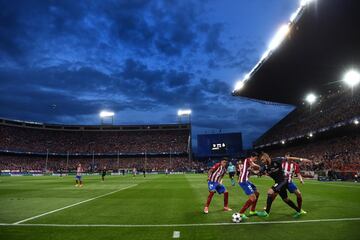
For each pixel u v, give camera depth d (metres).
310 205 11.88
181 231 7.64
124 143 93.25
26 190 21.72
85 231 7.77
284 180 9.34
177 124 97.94
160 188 22.88
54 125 93.88
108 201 14.35
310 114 61.41
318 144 54.97
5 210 11.48
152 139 94.88
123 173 64.94
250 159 9.66
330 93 58.88
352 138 46.41
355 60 34.44
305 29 28.66
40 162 83.25
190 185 26.27
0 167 73.25
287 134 62.69
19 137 85.56
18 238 7.09
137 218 9.54
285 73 39.34
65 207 12.28
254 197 9.24
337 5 25.06
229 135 82.38
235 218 8.60
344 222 8.48
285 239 6.75
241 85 44.66
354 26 27.88
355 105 45.50
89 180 38.22
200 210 11.06
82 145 91.38
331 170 33.31
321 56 33.78
